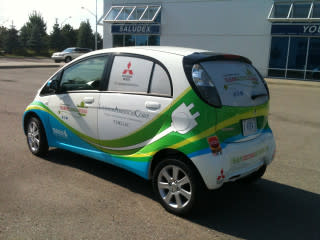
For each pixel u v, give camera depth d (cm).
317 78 2098
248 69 398
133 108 386
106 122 417
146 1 2647
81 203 380
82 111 446
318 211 386
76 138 464
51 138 506
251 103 370
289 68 2188
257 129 385
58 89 484
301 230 343
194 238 319
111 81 417
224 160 329
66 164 504
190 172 339
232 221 356
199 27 2461
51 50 6556
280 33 2152
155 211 369
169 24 2575
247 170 362
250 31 2278
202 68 343
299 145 661
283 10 2138
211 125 330
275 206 395
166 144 351
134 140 389
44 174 461
